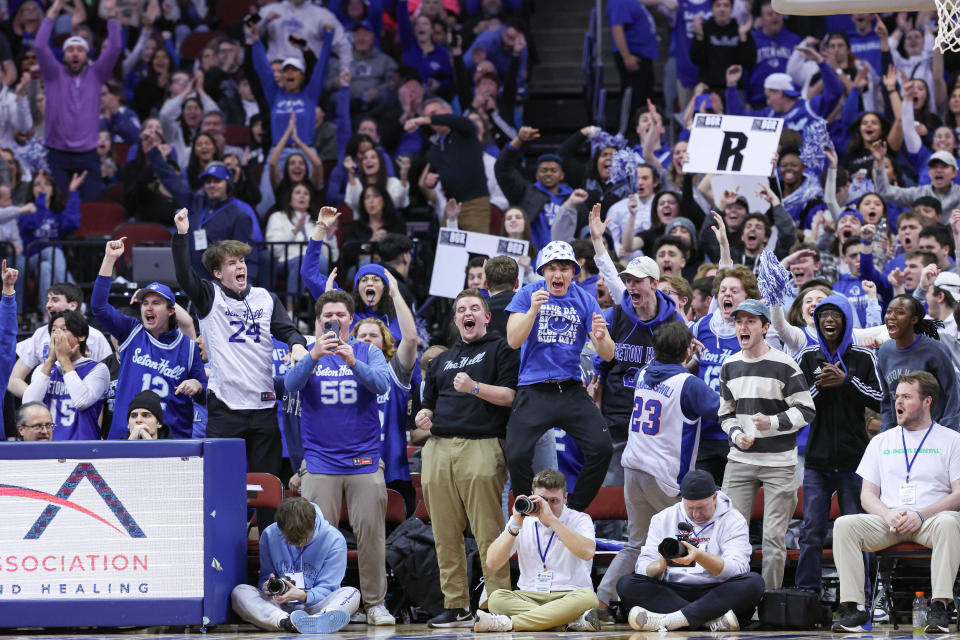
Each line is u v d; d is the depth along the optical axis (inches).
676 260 1111.6
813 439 878.4
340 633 803.4
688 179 1274.6
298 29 1822.1
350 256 1318.9
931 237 1147.3
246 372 929.5
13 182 1485.0
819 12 975.0
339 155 1674.5
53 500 789.2
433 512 869.8
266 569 851.4
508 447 850.1
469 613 864.9
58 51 1716.3
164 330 992.9
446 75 1871.3
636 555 883.4
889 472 839.7
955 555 796.0
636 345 944.9
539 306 826.8
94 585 785.6
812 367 894.4
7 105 1663.4
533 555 837.8
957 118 1567.4
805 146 1325.0
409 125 1363.2
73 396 983.0
